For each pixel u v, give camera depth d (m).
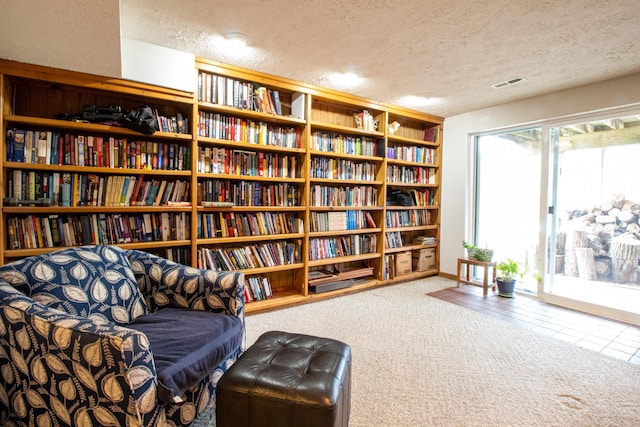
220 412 1.16
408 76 2.81
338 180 3.34
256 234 2.95
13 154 2.04
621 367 2.00
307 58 2.47
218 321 1.55
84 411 1.07
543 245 3.34
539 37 2.11
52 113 2.30
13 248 2.05
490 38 2.13
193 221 2.56
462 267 4.05
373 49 2.31
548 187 3.32
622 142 2.87
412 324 2.65
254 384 1.14
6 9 1.39
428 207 4.23
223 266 2.75
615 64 2.53
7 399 1.25
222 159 2.75
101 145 2.29
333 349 1.42
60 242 2.17
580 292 3.11
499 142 3.83
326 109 3.49
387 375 1.88
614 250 2.91
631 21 1.90
